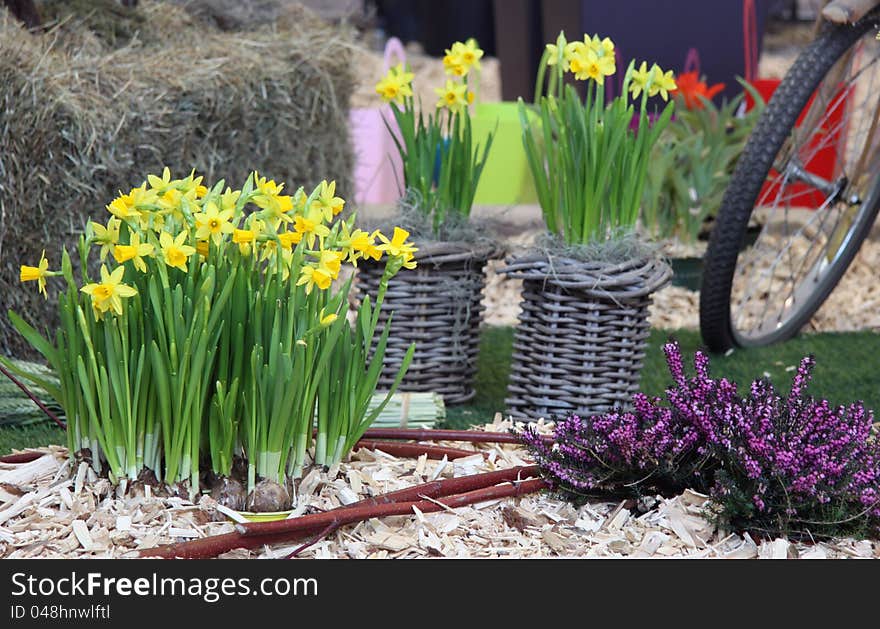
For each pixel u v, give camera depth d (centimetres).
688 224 438
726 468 218
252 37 421
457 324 293
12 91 294
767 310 404
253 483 212
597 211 271
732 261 332
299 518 201
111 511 208
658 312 407
